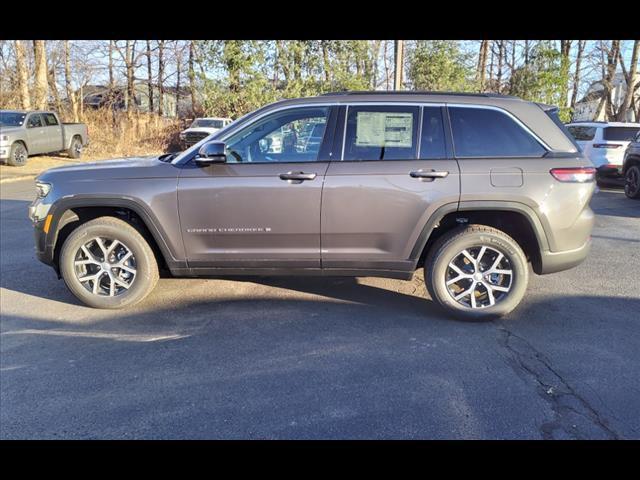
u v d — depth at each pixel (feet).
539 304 14.93
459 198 12.82
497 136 13.19
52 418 9.29
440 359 11.43
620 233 24.39
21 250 20.85
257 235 13.48
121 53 76.69
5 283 16.75
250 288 16.20
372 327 13.21
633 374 10.77
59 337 12.70
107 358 11.57
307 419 9.20
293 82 51.90
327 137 13.33
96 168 14.03
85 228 13.91
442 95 13.48
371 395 9.95
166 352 11.87
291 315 14.03
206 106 54.39
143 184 13.52
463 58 58.03
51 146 57.52
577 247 13.32
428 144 13.17
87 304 14.47
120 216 14.42
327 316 13.96
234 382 10.48
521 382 10.42
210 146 13.00
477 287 13.69
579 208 13.03
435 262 13.38
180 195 13.43
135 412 9.45
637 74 85.56
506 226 13.88
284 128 13.53
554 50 60.18
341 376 10.69
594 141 39.73
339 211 13.14
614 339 12.51
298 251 13.60
